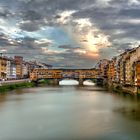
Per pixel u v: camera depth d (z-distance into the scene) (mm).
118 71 190875
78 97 125438
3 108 87812
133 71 140375
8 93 143500
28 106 93250
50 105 96438
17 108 88000
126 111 80812
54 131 56656
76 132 55781
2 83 162250
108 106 92375
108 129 57969
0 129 58562
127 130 56719
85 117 71875
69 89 184000
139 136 52469
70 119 69312
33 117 72250
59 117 72125
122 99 112750
